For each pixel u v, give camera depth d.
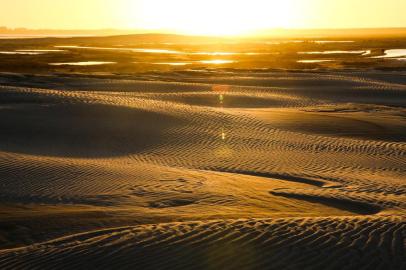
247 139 26.61
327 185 18.58
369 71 69.88
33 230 12.35
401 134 30.56
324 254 9.30
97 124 28.31
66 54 99.12
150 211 14.15
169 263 8.93
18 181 17.67
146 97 42.56
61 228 12.49
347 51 127.19
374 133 30.50
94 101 33.28
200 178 18.84
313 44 169.75
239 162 22.39
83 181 17.92
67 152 23.70
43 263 9.16
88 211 14.01
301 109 39.81
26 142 24.97
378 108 40.97
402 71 71.00
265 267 8.78
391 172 21.19
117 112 30.64
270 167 21.59
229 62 87.25
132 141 25.75
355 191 17.48
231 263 8.92
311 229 10.63
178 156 23.41
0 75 54.22
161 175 19.12
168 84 50.91
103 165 20.47
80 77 57.06
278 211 14.68
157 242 9.87
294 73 65.06
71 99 34.47
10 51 111.19
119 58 91.62
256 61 90.12
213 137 26.77
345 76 61.28
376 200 16.16
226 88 50.00
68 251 9.65
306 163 22.34
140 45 154.62
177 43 177.25
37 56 92.44
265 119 31.75
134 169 20.03
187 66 78.25
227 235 10.18
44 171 18.97
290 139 26.98
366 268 8.78
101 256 9.30
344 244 9.78
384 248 9.61
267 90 49.94
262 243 9.77
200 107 34.16
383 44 170.88
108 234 10.57
